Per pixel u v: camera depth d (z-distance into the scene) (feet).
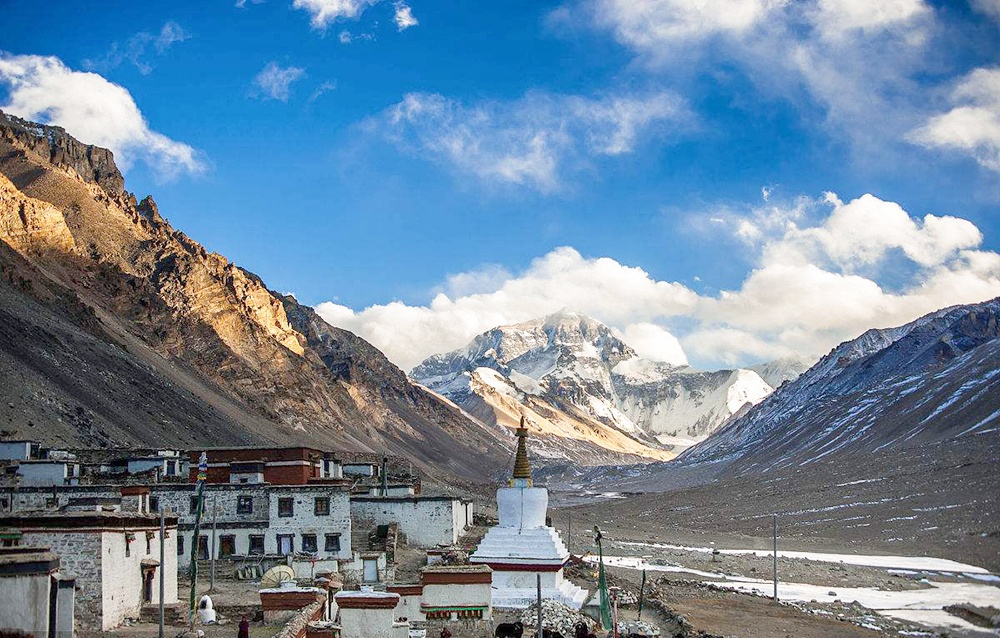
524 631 187.83
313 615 146.92
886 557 413.80
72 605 114.83
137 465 278.67
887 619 257.34
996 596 299.17
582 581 269.03
